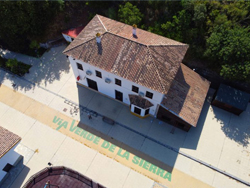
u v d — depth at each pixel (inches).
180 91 1047.0
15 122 1120.2
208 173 965.2
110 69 930.1
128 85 978.7
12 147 848.3
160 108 1016.2
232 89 1126.4
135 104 1023.6
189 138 1065.5
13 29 1259.8
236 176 956.0
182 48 1005.2
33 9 1226.6
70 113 1151.0
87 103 1186.6
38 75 1305.4
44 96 1216.2
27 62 1362.0
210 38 1122.0
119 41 956.6
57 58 1384.1
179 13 1204.5
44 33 1382.9
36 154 1012.5
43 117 1138.0
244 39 1013.8
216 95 1115.3
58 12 1382.9
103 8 1397.6
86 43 986.1
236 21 1164.5
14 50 1409.9
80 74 1136.8
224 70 1055.6
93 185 766.5
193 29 1196.5
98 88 1181.7
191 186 930.1
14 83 1270.9
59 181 769.6
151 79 883.4
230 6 1158.3
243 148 1033.5
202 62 1230.9
